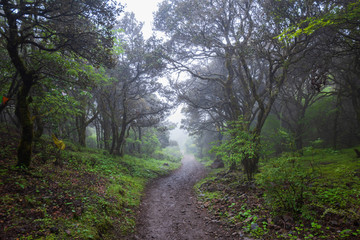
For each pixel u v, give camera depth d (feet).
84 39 22.77
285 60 36.45
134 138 84.28
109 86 57.77
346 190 18.04
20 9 19.38
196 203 27.25
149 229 19.52
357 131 51.67
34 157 27.91
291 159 18.25
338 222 14.28
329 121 57.31
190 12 41.63
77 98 45.70
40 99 28.43
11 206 14.26
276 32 34.27
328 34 33.09
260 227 16.21
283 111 66.69
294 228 14.94
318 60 37.40
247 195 24.11
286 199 16.89
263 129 58.75
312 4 29.60
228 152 31.73
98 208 18.63
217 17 42.75
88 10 21.25
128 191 29.30
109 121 67.46
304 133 55.93
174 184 43.47
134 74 61.26
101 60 23.40
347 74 48.52
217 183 34.94
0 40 23.84
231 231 17.24
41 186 19.16
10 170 20.26
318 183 21.48
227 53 43.14
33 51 25.43
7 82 28.09
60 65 23.85
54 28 22.34
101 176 30.89
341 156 37.35
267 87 47.47
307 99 54.85
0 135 33.47
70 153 36.73
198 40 41.93
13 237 11.33
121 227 18.01
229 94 50.14
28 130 22.04
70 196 19.04
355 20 24.25
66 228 13.82
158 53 48.16
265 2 34.94
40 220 13.67
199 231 18.52
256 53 38.45
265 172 19.11
